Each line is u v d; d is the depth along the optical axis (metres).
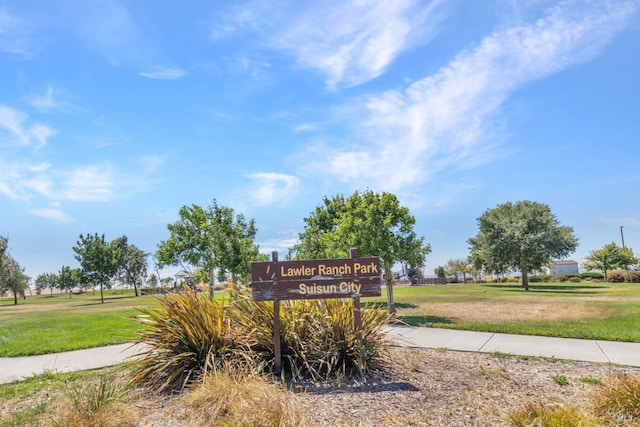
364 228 13.70
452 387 5.36
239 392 4.61
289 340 6.27
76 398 4.66
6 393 5.74
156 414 4.59
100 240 39.75
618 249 47.50
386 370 6.12
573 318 12.12
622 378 4.72
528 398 4.93
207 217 17.02
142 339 6.33
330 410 4.59
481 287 35.06
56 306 32.75
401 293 25.61
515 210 39.62
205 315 6.21
